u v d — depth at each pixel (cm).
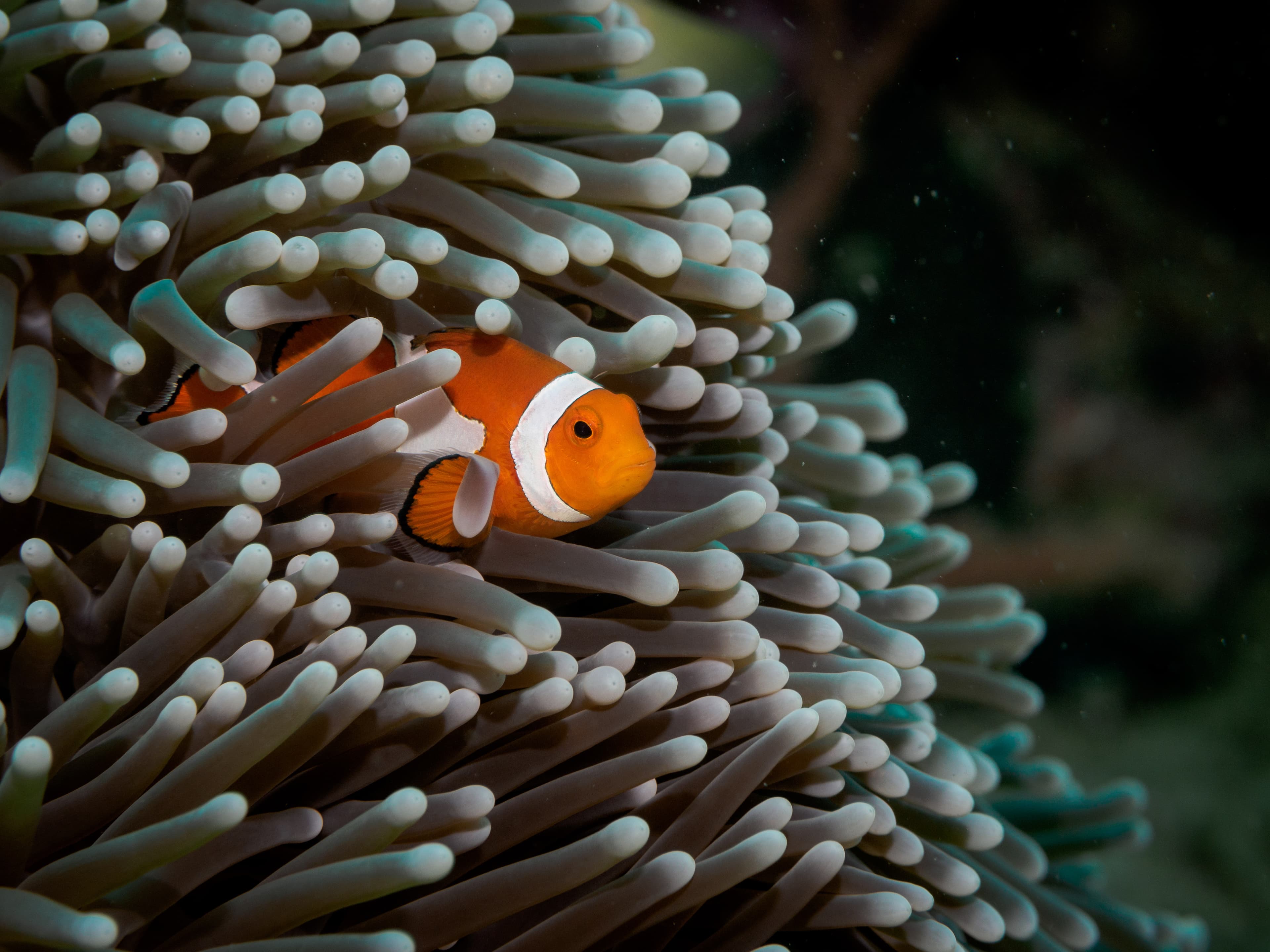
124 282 24
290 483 22
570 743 23
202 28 26
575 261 26
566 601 25
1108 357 67
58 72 24
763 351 30
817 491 34
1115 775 61
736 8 58
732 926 24
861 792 26
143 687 21
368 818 20
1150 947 32
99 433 22
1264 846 56
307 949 19
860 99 62
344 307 24
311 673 20
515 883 21
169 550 21
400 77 26
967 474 42
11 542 23
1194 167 66
